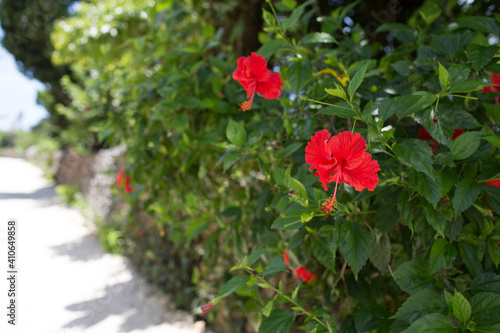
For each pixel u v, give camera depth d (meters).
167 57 1.96
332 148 0.80
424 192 0.89
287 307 1.72
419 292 0.90
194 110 1.97
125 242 4.62
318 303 1.54
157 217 2.51
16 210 7.67
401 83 1.28
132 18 3.08
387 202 1.03
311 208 0.95
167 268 3.41
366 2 3.05
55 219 6.85
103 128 2.39
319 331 1.05
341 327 1.32
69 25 3.47
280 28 1.35
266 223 1.60
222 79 1.92
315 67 1.41
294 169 1.36
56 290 3.55
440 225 0.92
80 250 4.88
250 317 2.25
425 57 1.23
